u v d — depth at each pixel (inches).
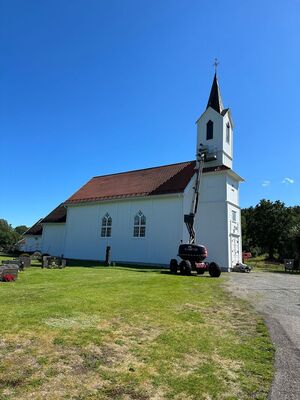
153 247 1234.0
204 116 1391.5
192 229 1031.0
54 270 832.3
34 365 204.1
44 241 1673.2
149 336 274.4
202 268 898.7
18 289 465.4
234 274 1026.7
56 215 1695.4
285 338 288.0
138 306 383.2
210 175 1290.6
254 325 330.6
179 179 1300.4
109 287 530.0
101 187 1568.7
